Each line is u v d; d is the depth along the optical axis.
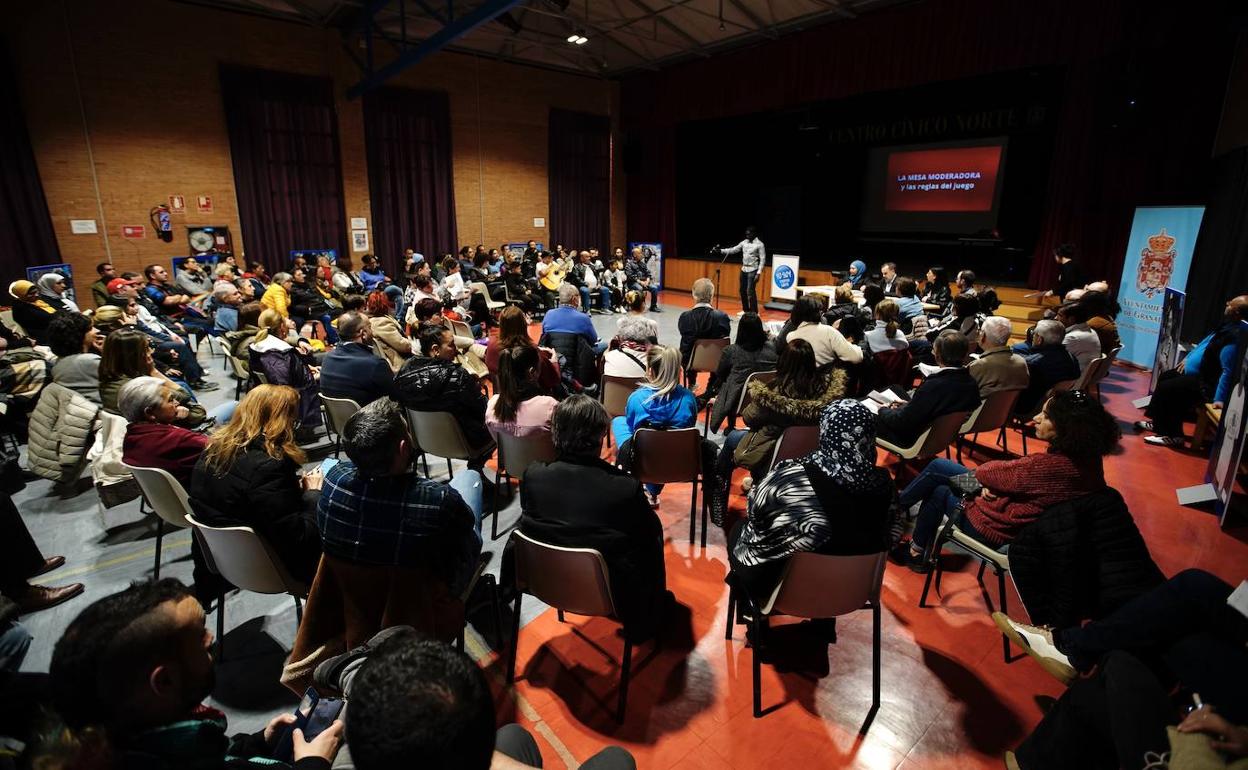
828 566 1.89
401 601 1.75
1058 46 7.29
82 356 3.50
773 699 2.16
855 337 4.40
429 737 0.73
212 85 8.98
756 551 1.99
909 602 2.68
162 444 2.39
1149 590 1.75
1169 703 1.39
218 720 1.11
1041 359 4.02
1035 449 4.40
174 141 8.80
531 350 2.95
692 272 13.03
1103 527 1.88
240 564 2.05
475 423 3.23
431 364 3.19
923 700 2.16
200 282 8.27
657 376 2.98
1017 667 2.31
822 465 1.90
